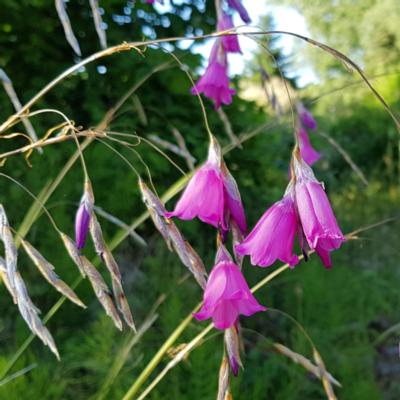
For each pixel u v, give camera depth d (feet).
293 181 3.22
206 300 3.21
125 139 12.75
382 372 9.95
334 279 10.92
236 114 14.70
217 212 3.19
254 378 8.21
